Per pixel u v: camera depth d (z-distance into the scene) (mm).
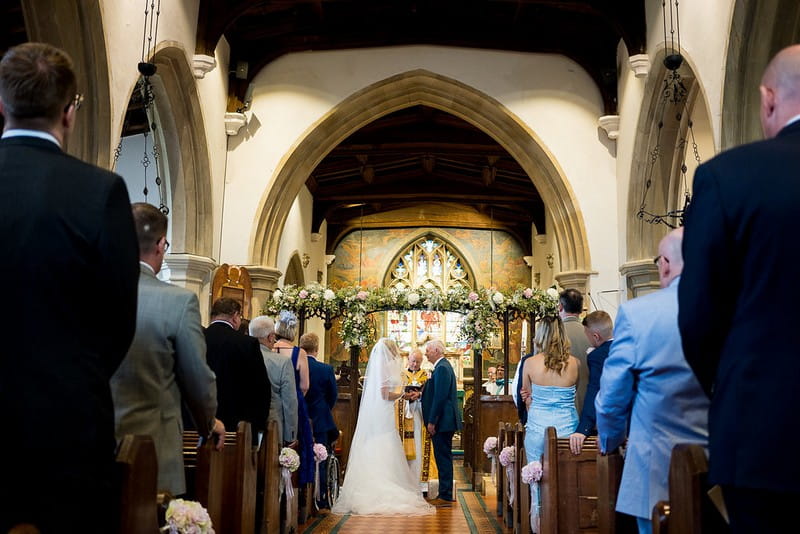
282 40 11320
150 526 2188
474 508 8133
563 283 11016
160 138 9805
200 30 9523
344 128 11516
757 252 1679
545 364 5316
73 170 1907
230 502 3920
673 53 8078
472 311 10102
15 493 1694
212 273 10453
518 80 11312
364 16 11281
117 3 7270
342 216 20312
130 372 2877
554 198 11227
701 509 2139
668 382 2754
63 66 1990
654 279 9961
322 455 7074
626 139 10453
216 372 4598
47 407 1727
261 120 11227
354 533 6582
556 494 4488
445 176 17922
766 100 1885
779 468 1558
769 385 1610
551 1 9703
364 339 10102
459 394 16188
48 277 1795
